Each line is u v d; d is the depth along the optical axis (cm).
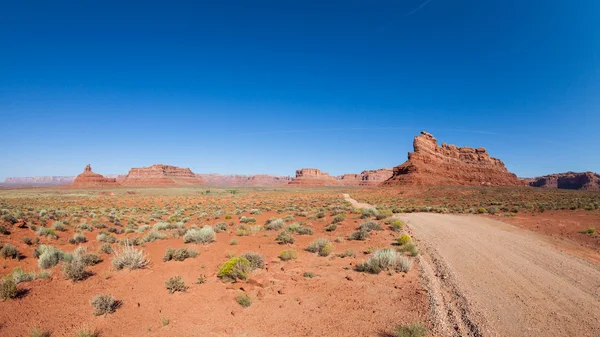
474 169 14288
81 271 1054
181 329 699
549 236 1936
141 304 832
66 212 3409
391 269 1148
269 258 1343
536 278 1074
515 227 2344
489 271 1161
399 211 3956
